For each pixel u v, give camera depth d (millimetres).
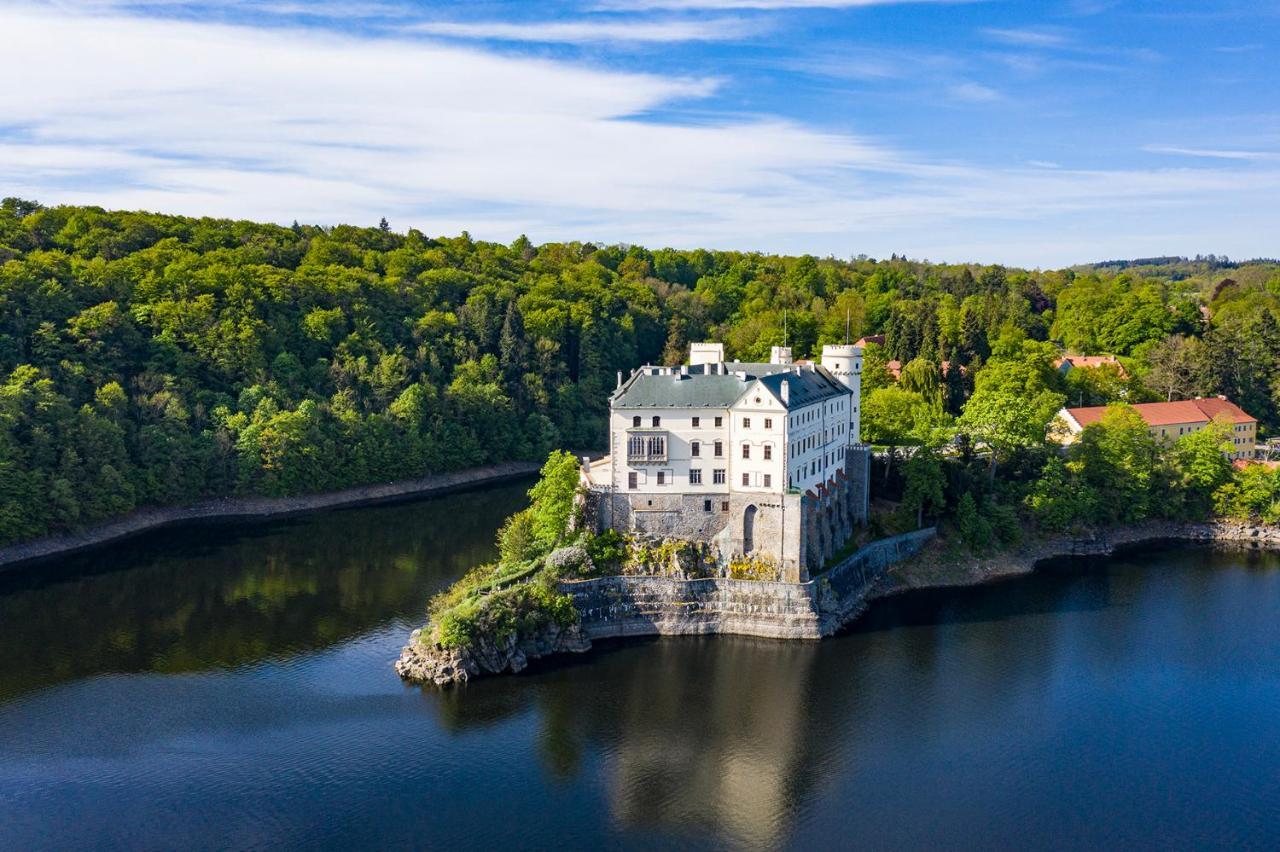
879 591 131750
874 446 155625
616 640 115062
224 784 83312
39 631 117188
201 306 191000
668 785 84312
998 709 98000
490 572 123250
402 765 86938
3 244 199250
